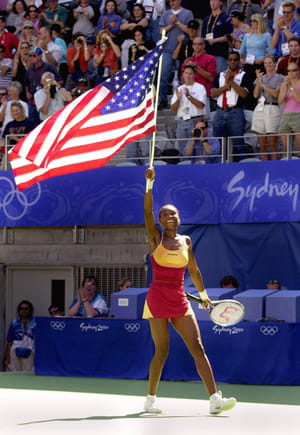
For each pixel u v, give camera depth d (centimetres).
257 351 3559
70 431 2147
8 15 6800
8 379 3816
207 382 2478
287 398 3100
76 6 6450
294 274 4681
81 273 5331
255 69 5222
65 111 3027
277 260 4731
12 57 6494
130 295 3828
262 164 4766
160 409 2578
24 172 3033
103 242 5203
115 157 5594
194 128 5119
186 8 6112
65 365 3944
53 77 5769
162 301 2466
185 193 4922
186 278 4916
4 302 5459
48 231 5341
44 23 6462
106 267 5262
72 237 5272
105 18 6131
